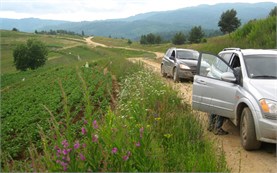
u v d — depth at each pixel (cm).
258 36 2420
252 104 601
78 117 1060
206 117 852
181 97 921
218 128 735
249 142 607
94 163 401
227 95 693
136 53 7025
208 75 769
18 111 1403
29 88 2481
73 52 10919
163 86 1005
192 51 1778
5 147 788
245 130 621
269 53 737
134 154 430
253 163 567
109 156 410
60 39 17688
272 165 557
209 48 2927
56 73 3114
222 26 7294
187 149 534
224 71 734
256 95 605
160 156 471
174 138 563
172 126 615
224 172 462
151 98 810
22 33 19400
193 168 438
